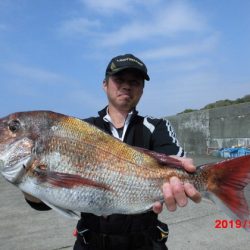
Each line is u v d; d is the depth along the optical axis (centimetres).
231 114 570
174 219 225
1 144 84
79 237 102
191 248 180
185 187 80
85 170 83
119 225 97
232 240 187
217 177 84
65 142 83
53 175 81
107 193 84
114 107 107
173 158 86
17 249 190
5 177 84
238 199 81
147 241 98
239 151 522
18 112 86
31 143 83
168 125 107
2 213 265
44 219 245
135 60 104
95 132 86
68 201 82
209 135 623
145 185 85
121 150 86
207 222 216
